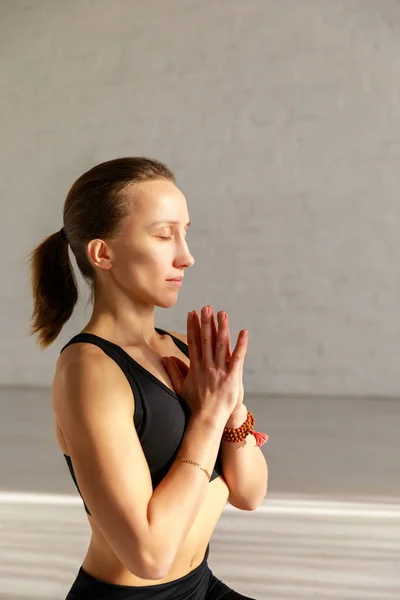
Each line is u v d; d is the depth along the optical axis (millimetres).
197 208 5695
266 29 5504
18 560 2502
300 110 5480
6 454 3842
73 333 5883
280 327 5602
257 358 5645
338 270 5480
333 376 5531
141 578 979
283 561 2473
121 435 911
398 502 3047
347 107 5398
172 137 5719
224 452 1096
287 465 3590
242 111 5586
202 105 5652
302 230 5527
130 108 5785
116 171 1001
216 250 5680
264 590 2258
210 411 985
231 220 5645
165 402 978
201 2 5609
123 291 1025
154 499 918
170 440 973
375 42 5328
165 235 994
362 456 3771
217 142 5641
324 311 5523
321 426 4496
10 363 6102
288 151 5520
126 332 1034
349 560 2479
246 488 1114
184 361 1110
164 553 892
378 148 5367
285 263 5570
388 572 2391
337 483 3299
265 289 5613
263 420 4668
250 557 2506
